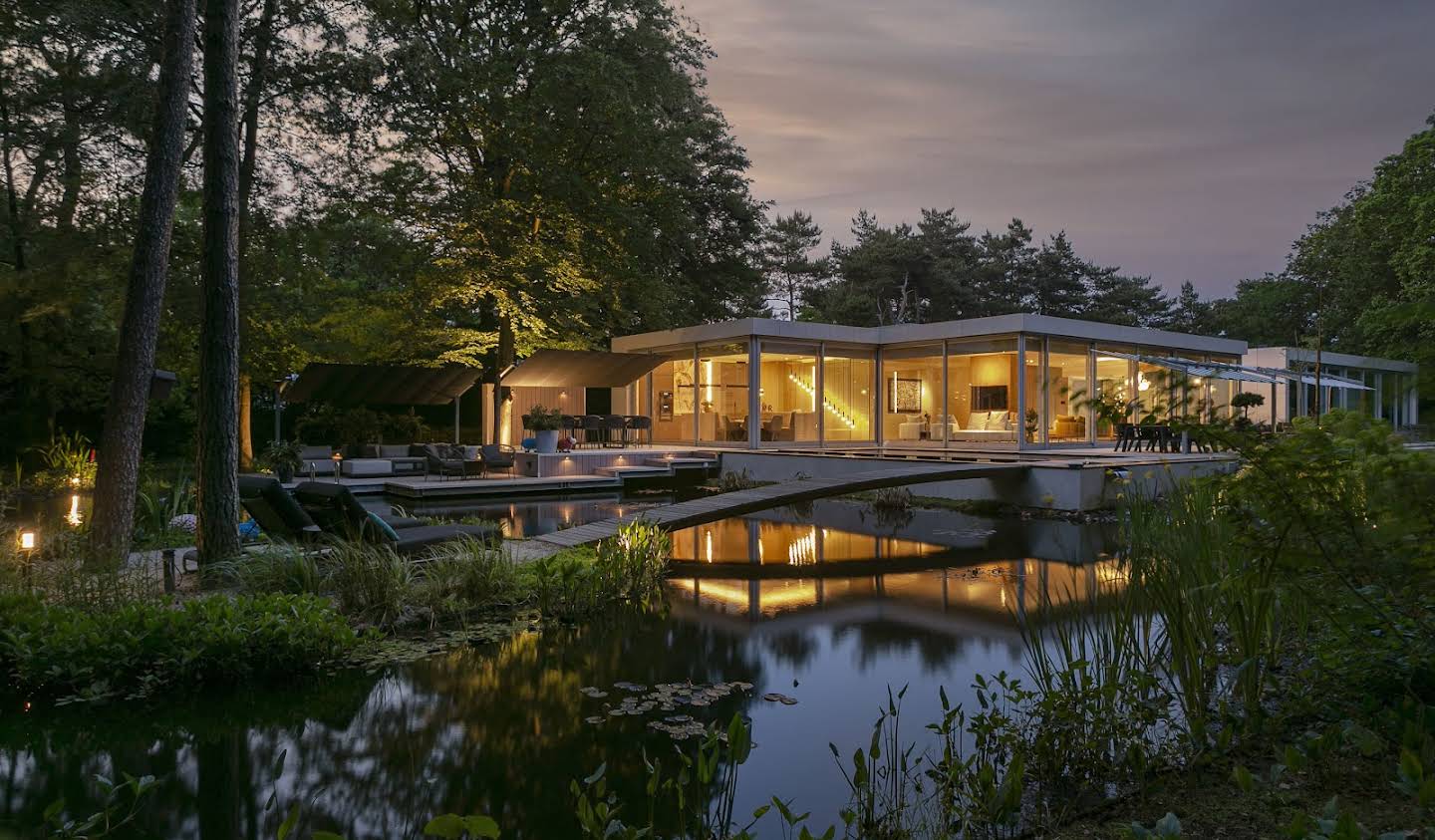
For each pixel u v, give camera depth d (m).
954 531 12.07
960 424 21.80
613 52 21.30
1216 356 23.78
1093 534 11.54
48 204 15.36
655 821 3.20
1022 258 49.28
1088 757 3.40
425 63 17.28
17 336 16.62
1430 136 24.30
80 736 4.20
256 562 6.75
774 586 8.20
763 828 3.13
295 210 17.16
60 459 15.22
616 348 25.69
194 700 4.76
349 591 6.43
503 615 6.82
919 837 2.98
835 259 48.50
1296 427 2.90
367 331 22.14
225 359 7.27
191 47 8.44
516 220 20.91
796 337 21.53
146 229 8.22
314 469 17.31
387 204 19.72
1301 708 3.52
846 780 3.59
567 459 19.23
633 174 22.48
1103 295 48.28
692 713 4.52
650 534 8.61
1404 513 2.64
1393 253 28.23
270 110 16.47
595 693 4.86
